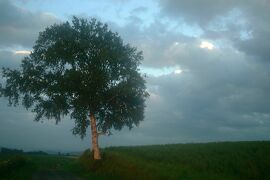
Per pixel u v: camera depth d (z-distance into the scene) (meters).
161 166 39.78
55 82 48.38
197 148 58.88
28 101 50.28
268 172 41.62
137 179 32.62
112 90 48.50
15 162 49.44
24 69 49.94
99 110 50.75
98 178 35.38
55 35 49.22
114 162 42.25
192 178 33.78
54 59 48.06
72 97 49.12
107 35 49.31
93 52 48.09
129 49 49.91
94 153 49.06
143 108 51.53
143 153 54.81
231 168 41.50
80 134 50.59
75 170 44.59
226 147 56.84
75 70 47.66
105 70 48.38
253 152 50.38
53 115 49.88
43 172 41.19
